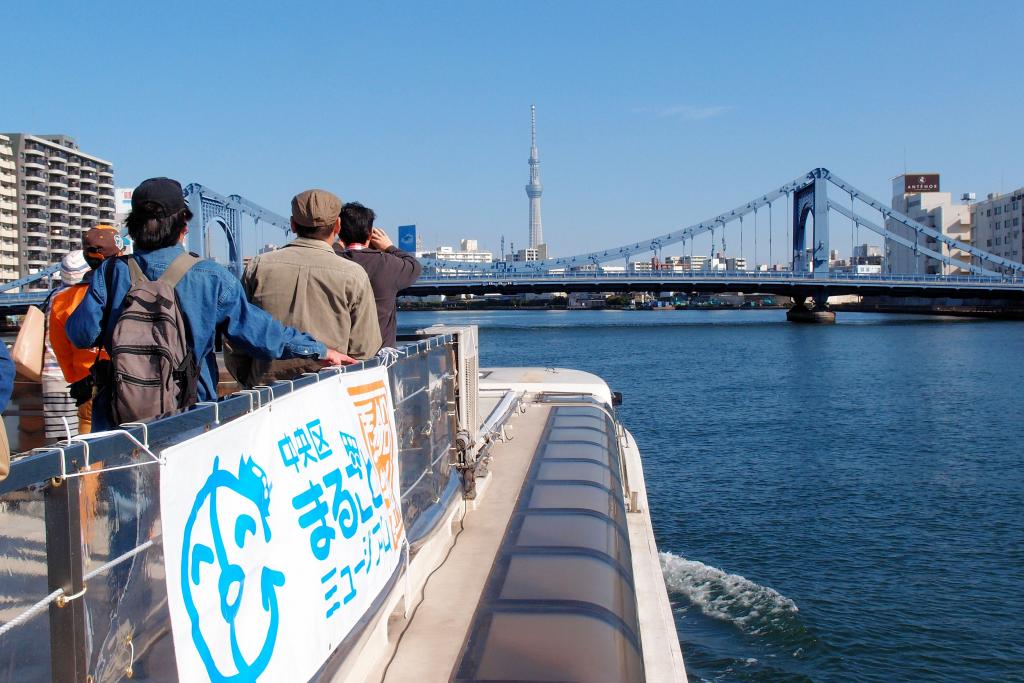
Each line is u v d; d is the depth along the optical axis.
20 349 2.83
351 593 2.32
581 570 3.44
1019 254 110.19
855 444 24.02
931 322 95.06
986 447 23.22
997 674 10.06
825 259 90.31
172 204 2.48
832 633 11.08
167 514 1.45
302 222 3.24
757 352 58.78
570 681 2.54
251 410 1.87
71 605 1.33
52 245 91.31
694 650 10.66
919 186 145.38
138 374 2.17
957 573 13.19
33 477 1.23
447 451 4.38
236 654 1.64
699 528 15.68
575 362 52.06
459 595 3.27
